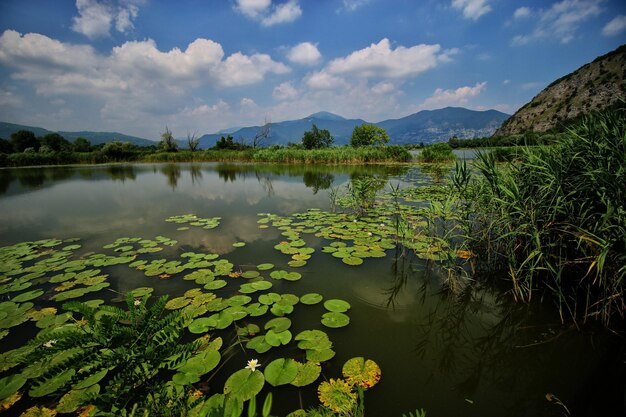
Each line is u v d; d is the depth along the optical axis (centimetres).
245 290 287
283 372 180
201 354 196
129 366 127
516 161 354
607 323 241
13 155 2330
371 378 180
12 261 376
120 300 276
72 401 163
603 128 274
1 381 176
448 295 289
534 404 168
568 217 281
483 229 354
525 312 260
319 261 366
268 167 1775
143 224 545
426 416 159
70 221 580
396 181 1029
